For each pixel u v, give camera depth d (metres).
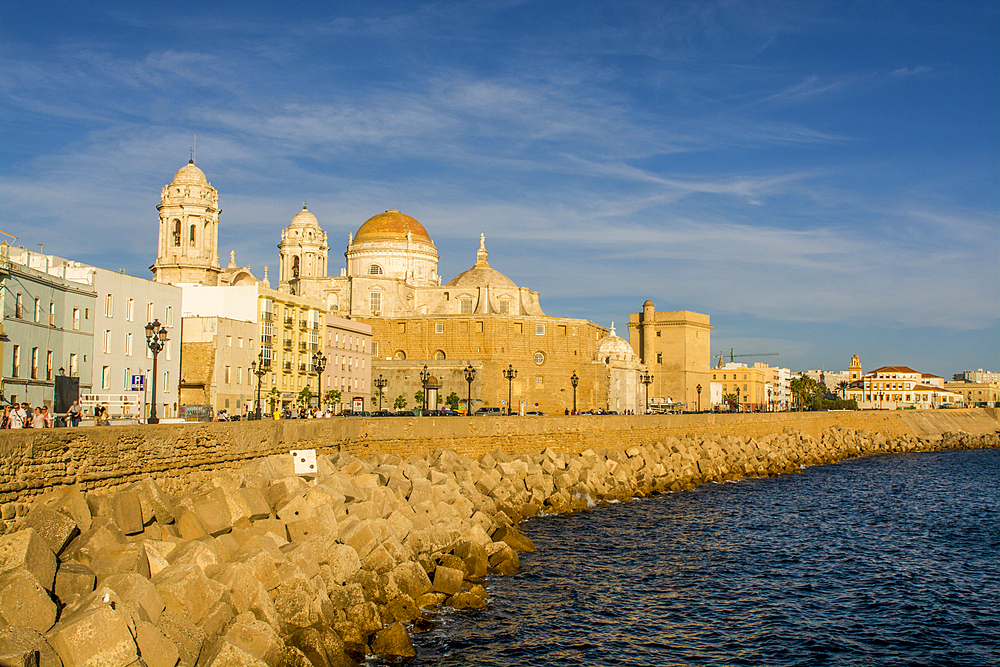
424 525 44.59
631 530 60.66
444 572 39.66
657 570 49.12
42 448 32.09
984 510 78.00
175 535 33.53
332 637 29.91
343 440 61.06
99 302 66.19
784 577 48.91
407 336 138.25
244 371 84.56
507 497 63.16
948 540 61.84
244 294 87.25
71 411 48.53
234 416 73.00
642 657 35.00
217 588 27.94
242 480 39.16
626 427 95.12
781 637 38.19
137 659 23.38
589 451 82.69
